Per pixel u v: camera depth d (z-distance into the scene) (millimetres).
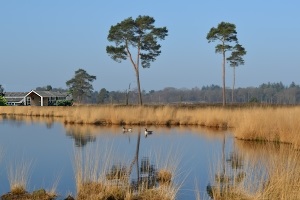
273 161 10977
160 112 34719
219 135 24312
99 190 10047
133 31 50094
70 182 11609
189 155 16156
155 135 24125
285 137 20219
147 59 51000
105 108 36688
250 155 15391
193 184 11234
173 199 9562
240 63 58469
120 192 9898
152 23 50094
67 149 17875
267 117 22531
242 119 25281
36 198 9781
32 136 23859
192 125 33031
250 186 9453
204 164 14133
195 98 126312
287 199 8312
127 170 12383
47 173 12789
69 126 31938
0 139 22312
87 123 34500
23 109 54406
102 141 20781
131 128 27781
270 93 113875
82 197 9719
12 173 11984
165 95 124625
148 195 9750
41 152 17125
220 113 32500
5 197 9844
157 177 11906
